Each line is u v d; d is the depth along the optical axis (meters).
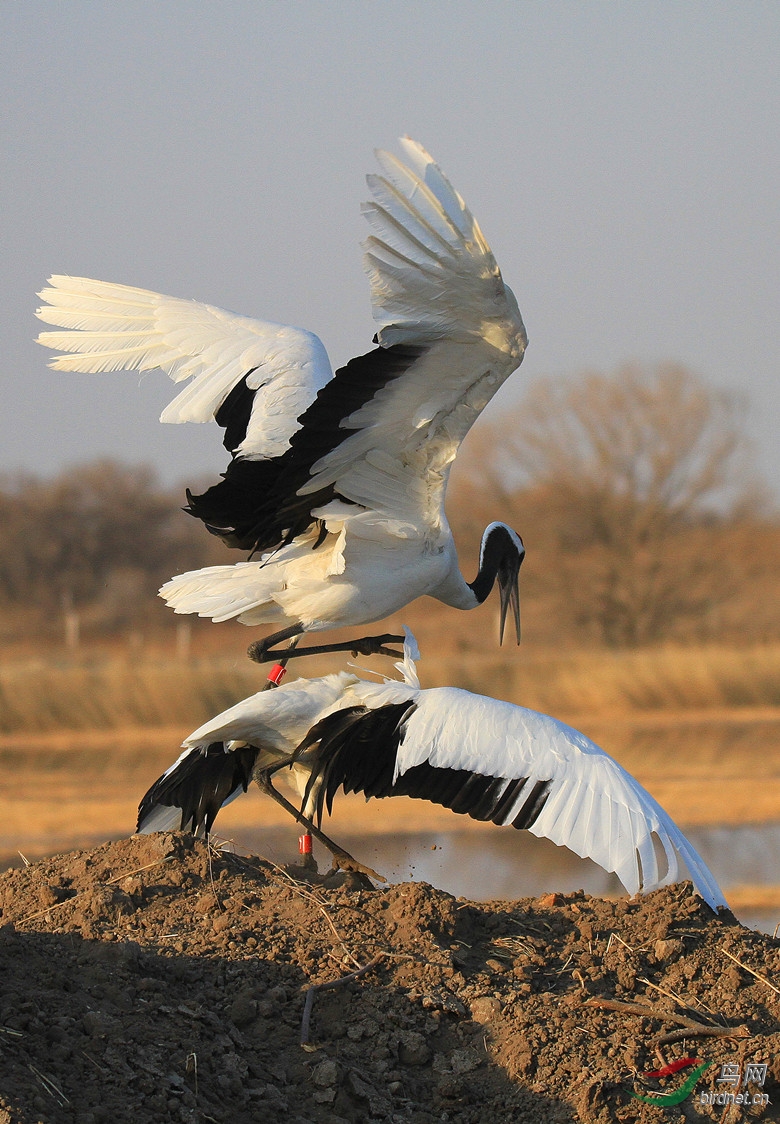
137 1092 8.62
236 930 10.56
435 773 10.65
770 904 17.94
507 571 15.92
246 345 14.08
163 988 9.73
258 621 13.39
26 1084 8.25
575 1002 10.18
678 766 30.80
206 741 11.66
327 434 11.39
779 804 25.39
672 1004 10.36
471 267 9.97
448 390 11.18
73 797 27.12
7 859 20.52
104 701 37.88
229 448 13.91
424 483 12.33
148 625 75.25
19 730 37.03
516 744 10.53
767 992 10.60
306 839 12.05
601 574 71.75
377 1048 9.73
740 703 41.84
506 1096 9.54
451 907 10.92
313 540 12.93
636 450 72.75
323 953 10.39
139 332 14.27
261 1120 8.92
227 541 12.85
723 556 74.06
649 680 42.41
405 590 13.13
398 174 9.73
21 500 80.62
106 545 80.31
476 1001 10.06
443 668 43.41
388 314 10.28
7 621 76.00
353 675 11.55
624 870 9.87
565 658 45.66
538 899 12.02
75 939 10.33
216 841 12.47
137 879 11.10
